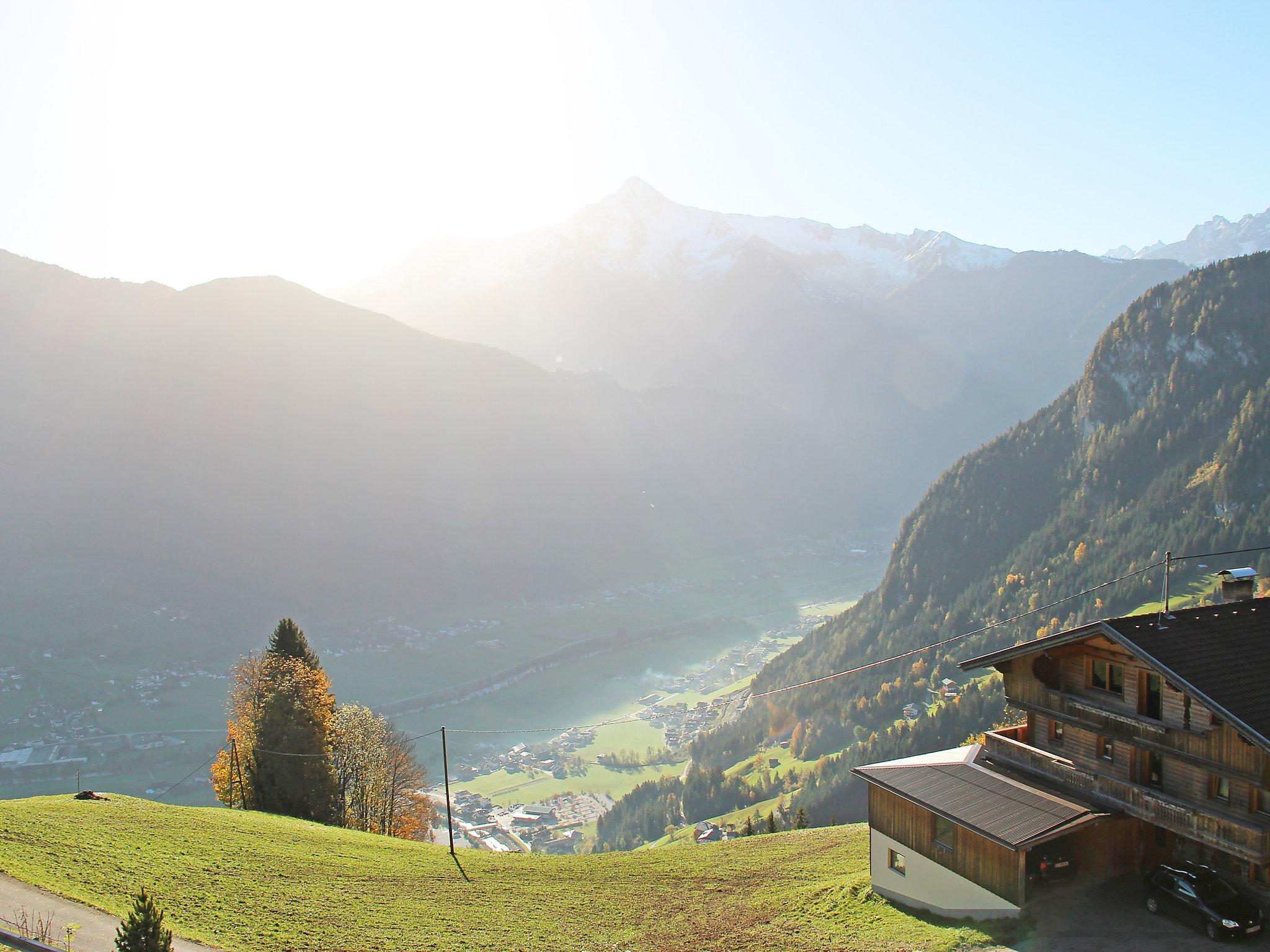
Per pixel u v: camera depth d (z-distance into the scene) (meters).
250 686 71.75
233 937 33.72
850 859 47.59
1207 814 27.45
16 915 30.06
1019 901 29.64
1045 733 35.41
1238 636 31.45
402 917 39.47
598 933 38.25
